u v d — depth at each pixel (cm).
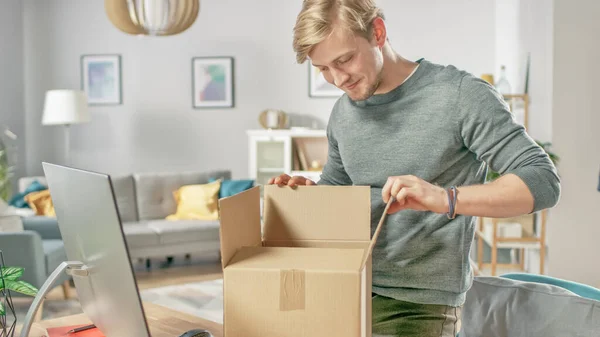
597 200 469
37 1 761
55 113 686
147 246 556
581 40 463
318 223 149
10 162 729
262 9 743
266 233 151
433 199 125
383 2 722
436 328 159
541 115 504
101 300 130
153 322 180
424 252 158
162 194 625
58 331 168
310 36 135
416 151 157
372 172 164
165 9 402
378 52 145
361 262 117
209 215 607
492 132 145
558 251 475
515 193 125
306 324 112
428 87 155
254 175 714
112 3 398
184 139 758
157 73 755
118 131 762
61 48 761
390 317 161
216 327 176
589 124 466
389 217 160
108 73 758
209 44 750
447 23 717
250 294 114
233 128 753
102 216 114
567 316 180
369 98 161
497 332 192
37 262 434
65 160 768
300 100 745
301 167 729
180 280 551
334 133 175
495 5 711
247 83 748
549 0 475
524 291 191
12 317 420
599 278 472
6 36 729
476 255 577
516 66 603
